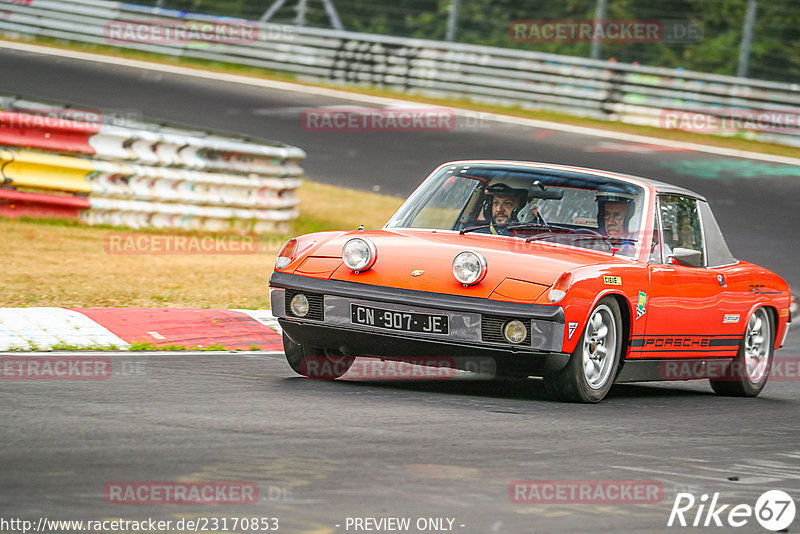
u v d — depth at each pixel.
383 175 70.19
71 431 17.62
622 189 26.55
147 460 15.96
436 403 22.64
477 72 97.94
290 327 24.33
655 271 25.45
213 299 36.19
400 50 100.69
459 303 22.73
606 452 18.88
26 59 99.56
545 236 25.45
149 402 20.62
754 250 56.75
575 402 24.03
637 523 14.46
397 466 16.56
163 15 110.06
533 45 134.38
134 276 38.94
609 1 131.50
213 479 15.12
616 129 88.69
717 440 21.16
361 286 23.55
